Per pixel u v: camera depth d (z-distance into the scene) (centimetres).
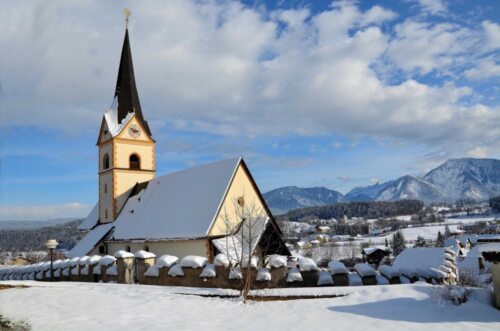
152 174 5225
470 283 2269
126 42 5422
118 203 4928
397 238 11888
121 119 5181
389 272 2114
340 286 2047
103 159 5231
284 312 1568
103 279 2894
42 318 1481
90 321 1418
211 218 3378
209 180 3828
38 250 11656
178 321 1415
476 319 1394
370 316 1450
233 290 2088
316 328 1310
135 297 1891
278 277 2181
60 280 3372
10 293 2006
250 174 3719
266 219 3155
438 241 12650
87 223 5494
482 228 17200
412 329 1275
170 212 3966
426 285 1809
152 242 3847
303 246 10900
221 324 1373
